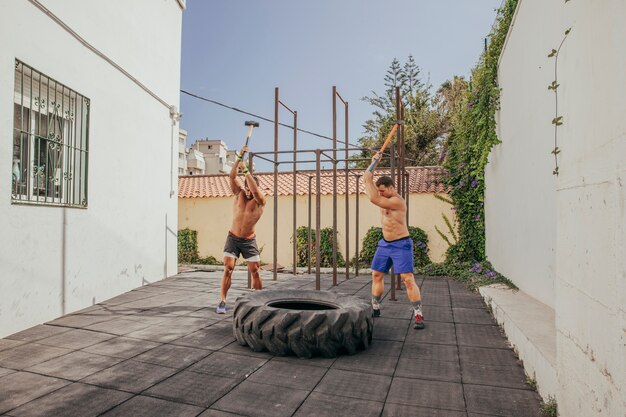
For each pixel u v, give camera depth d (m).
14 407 2.46
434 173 10.53
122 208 6.37
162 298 5.98
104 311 5.08
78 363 3.22
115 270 6.14
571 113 2.18
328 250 10.86
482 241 9.63
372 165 4.93
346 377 3.07
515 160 6.09
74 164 5.19
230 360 3.37
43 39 4.50
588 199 1.89
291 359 3.44
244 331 3.63
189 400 2.61
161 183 7.93
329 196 10.99
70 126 5.14
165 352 3.52
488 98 7.66
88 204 5.41
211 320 4.65
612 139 1.61
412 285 4.57
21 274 4.13
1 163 3.87
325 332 3.44
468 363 3.40
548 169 4.44
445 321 4.84
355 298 4.30
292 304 4.61
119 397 2.62
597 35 1.80
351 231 10.85
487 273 7.88
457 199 10.02
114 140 6.12
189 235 11.85
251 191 5.07
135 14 6.77
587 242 1.89
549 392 2.57
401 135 7.17
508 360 3.48
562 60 2.39
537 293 4.95
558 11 4.00
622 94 1.52
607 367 1.64
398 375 3.12
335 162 7.47
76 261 5.11
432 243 10.34
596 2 1.81
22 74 4.14
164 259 8.12
